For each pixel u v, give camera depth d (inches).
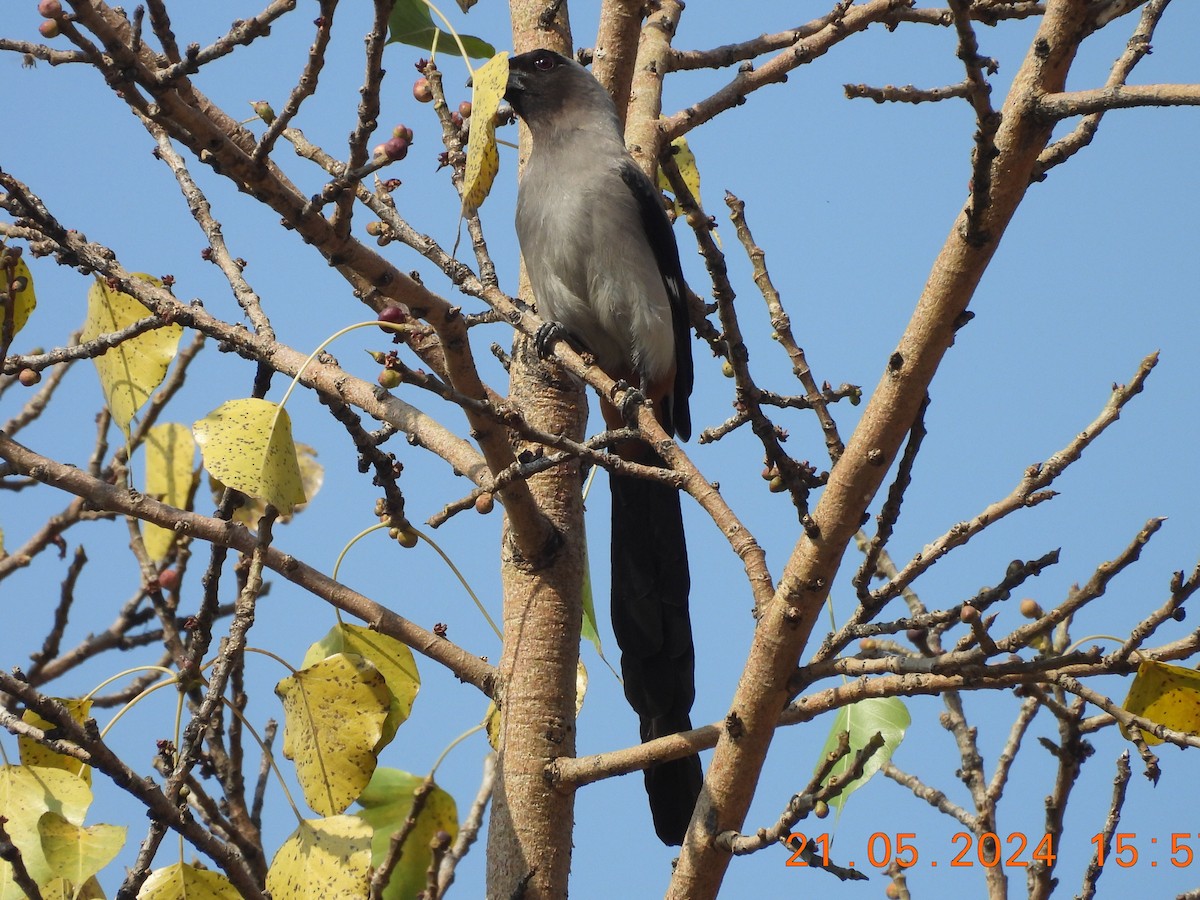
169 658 430.3
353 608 319.3
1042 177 247.9
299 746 293.6
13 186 294.2
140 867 254.4
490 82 248.8
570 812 309.9
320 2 226.5
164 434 417.1
